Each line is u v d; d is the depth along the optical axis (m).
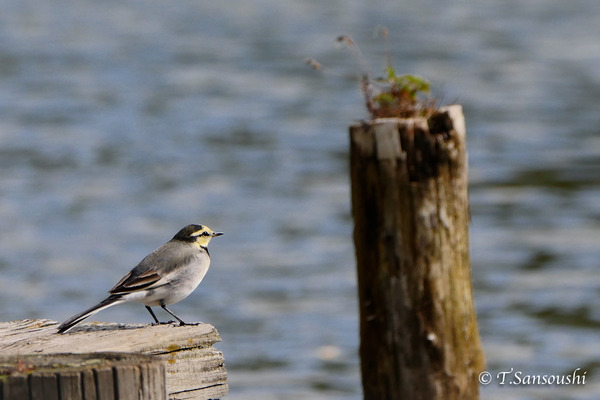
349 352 20.11
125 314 22.47
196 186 34.25
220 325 21.70
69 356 6.30
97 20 74.50
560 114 44.22
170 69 56.97
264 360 19.84
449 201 7.30
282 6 79.00
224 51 61.53
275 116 45.41
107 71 56.72
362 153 7.29
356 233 7.44
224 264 26.09
